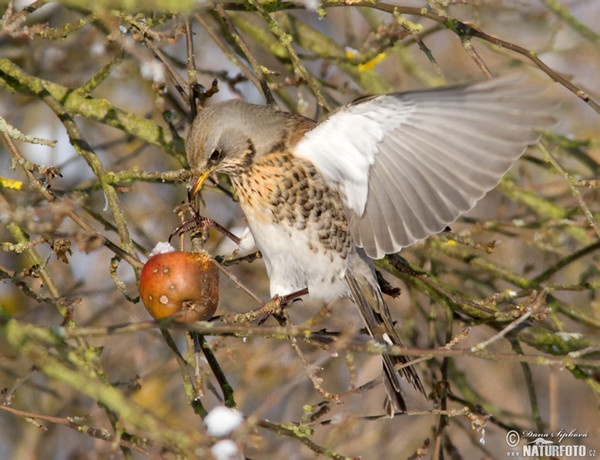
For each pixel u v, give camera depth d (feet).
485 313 36.68
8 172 45.50
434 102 27.12
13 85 35.60
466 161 27.76
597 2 52.70
